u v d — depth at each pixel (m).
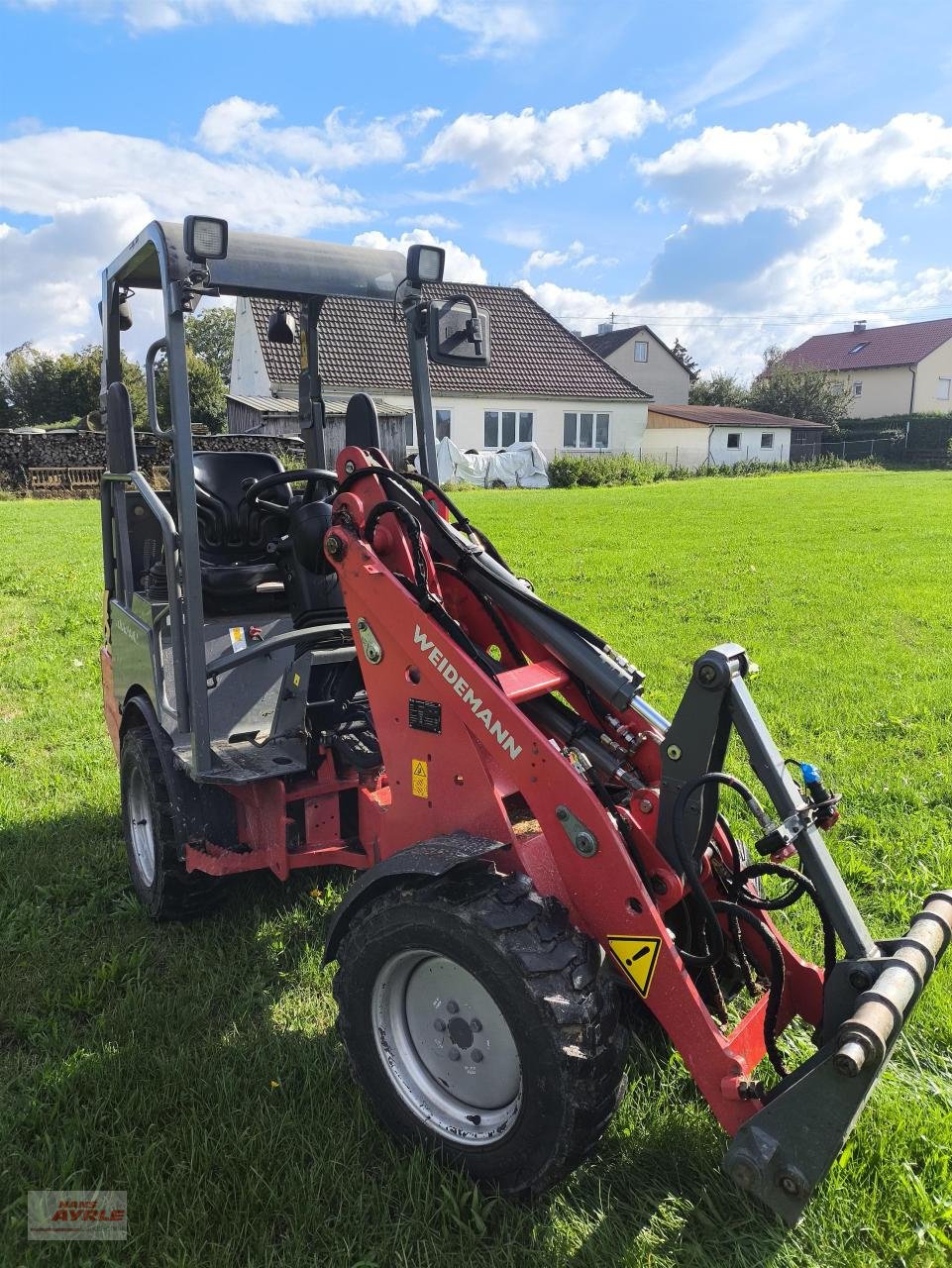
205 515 4.38
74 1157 2.56
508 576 2.99
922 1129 2.62
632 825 2.49
